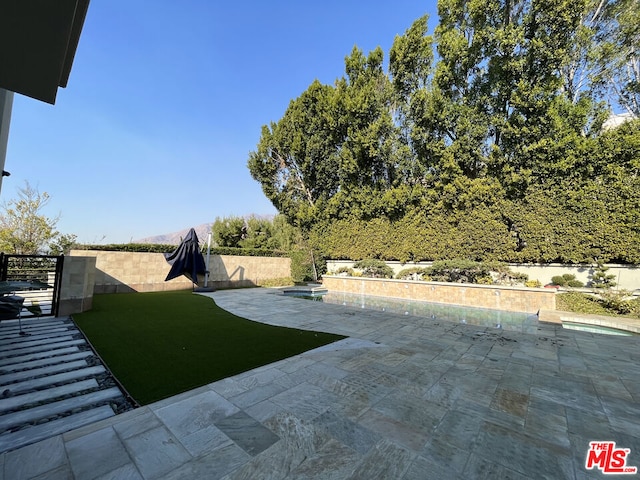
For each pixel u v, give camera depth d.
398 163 14.15
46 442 2.33
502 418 2.83
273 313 8.23
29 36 2.39
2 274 6.59
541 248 10.09
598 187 9.09
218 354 4.59
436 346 5.25
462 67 12.53
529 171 10.29
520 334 6.30
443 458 2.21
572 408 3.07
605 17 11.08
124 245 12.14
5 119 5.21
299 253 18.77
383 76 15.96
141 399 3.08
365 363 4.29
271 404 3.02
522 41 10.51
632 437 2.56
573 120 10.05
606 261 9.05
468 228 11.77
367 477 1.99
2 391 3.23
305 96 18.25
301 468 2.06
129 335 5.54
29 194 13.61
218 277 15.05
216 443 2.34
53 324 6.25
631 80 11.34
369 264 14.24
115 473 1.99
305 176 19.12
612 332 6.82
